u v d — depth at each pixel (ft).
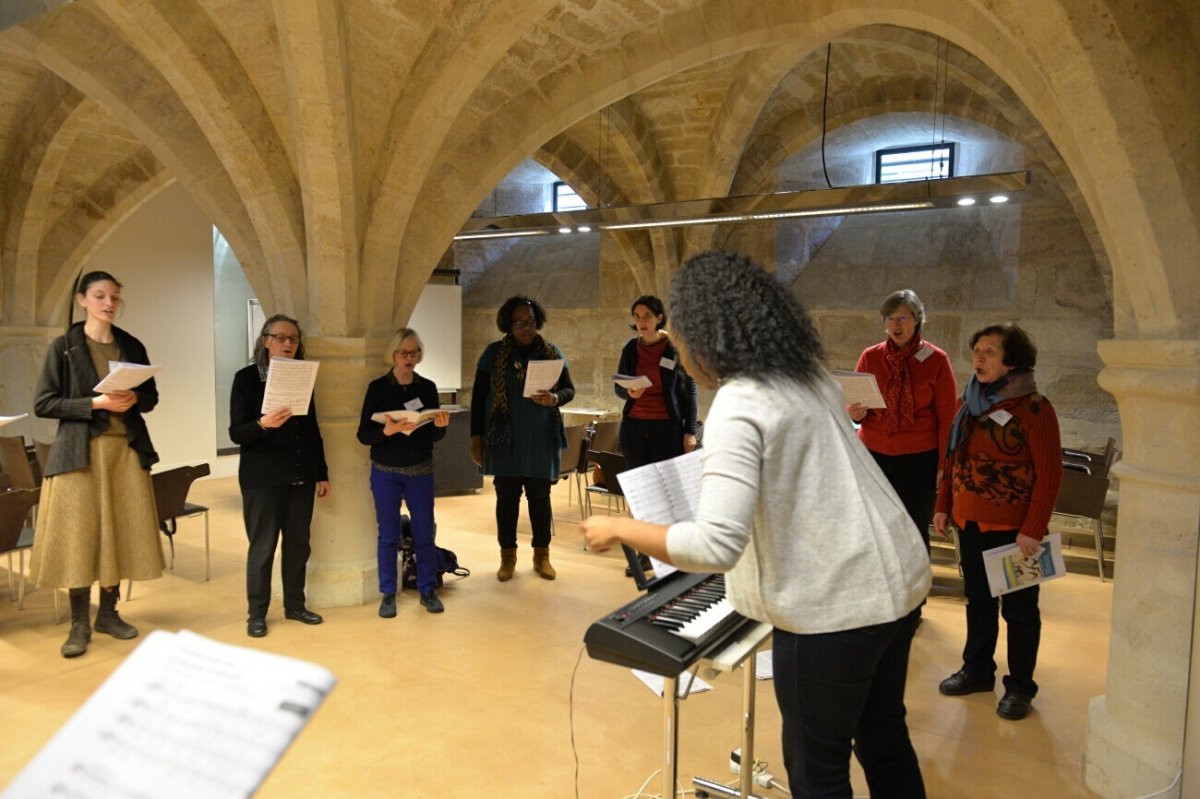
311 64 13.26
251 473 14.20
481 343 39.11
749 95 22.77
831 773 6.15
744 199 21.03
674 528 5.68
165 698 3.35
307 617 15.01
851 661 5.85
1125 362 9.30
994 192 17.34
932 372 13.85
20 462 18.15
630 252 30.91
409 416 14.35
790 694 6.08
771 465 5.80
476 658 13.42
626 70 16.28
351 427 16.16
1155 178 8.29
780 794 9.32
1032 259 25.40
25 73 20.85
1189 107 8.13
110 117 22.61
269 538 14.35
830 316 29.60
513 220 24.93
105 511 13.38
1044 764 10.19
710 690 12.09
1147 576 9.12
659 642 6.20
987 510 11.41
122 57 15.47
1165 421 8.96
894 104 25.41
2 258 26.21
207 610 15.72
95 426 13.21
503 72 16.16
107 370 13.43
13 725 10.94
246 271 16.63
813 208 19.92
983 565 11.74
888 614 5.82
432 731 10.88
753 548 5.95
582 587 17.39
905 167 29.55
